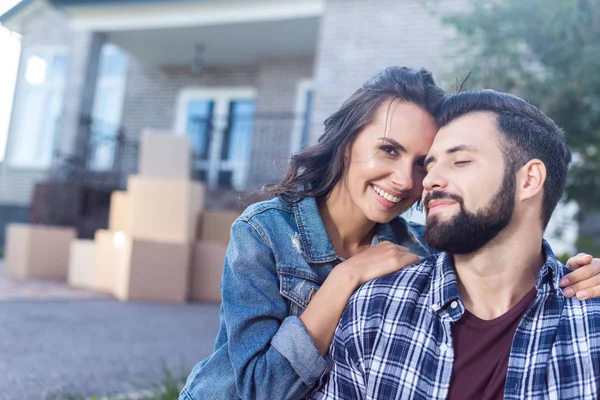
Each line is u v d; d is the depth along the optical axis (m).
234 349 1.32
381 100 1.51
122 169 10.29
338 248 1.67
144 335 4.18
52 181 8.74
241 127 10.29
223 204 8.11
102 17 9.34
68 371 3.08
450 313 1.20
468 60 4.16
